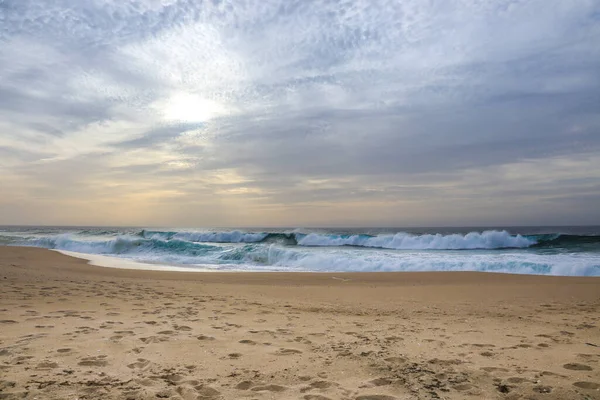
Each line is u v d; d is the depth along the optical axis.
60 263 15.92
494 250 23.67
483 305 8.15
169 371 3.59
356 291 9.92
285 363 3.94
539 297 9.15
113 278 11.54
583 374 3.68
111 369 3.56
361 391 3.23
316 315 6.77
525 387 3.35
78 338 4.52
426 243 25.55
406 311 7.41
